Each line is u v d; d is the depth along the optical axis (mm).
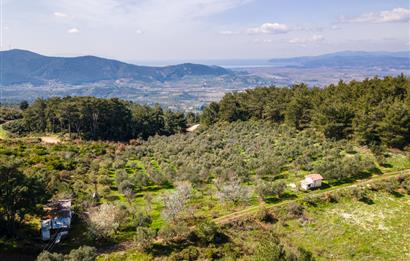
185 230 40812
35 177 41969
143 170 71125
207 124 125750
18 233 39781
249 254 38344
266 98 117375
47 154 74188
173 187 59312
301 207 48219
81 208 47406
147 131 121625
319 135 84062
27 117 111312
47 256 30750
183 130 132625
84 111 105188
